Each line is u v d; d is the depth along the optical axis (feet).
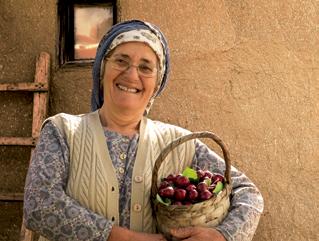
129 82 5.64
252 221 5.54
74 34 10.46
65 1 10.49
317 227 9.04
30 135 10.29
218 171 5.94
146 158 5.68
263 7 9.64
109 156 5.55
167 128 6.15
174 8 9.94
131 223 5.39
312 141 9.23
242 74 9.58
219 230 5.23
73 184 5.37
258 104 9.47
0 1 10.70
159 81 6.04
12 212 10.15
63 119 5.71
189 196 5.21
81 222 4.98
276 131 9.36
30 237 9.37
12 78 10.50
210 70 9.70
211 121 9.59
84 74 10.18
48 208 5.00
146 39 5.69
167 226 5.16
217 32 9.75
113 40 5.78
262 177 9.30
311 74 9.36
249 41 9.62
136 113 5.80
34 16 10.54
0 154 10.34
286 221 9.13
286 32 9.52
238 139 9.47
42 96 10.05
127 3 10.14
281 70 9.46
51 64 10.34
